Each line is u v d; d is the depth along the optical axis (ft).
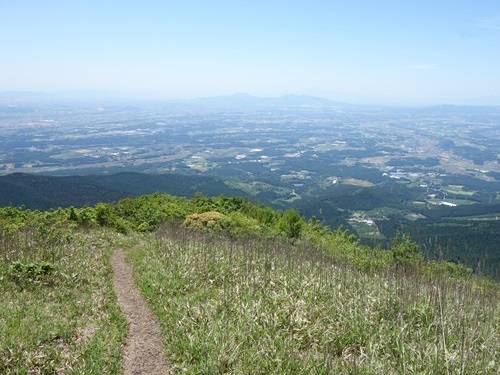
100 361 21.72
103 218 71.87
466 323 25.00
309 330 23.80
